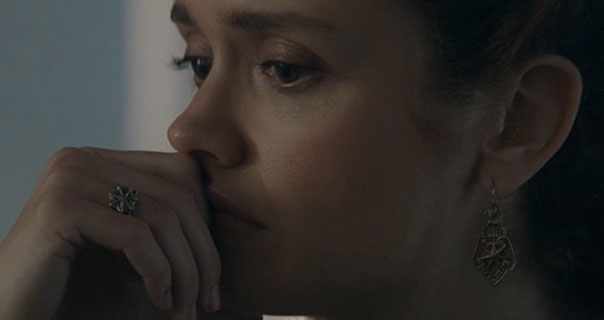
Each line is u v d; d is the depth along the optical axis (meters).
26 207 1.39
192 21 1.39
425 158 1.38
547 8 1.41
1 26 2.64
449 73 1.36
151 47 2.62
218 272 1.38
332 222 1.37
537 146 1.44
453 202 1.43
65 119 2.66
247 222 1.40
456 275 1.47
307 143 1.34
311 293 1.42
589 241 1.56
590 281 1.57
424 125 1.37
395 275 1.42
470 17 1.35
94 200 1.36
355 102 1.33
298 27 1.31
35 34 2.65
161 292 1.34
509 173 1.44
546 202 1.53
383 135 1.35
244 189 1.38
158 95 2.62
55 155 1.39
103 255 1.51
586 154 1.54
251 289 1.42
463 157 1.40
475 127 1.40
